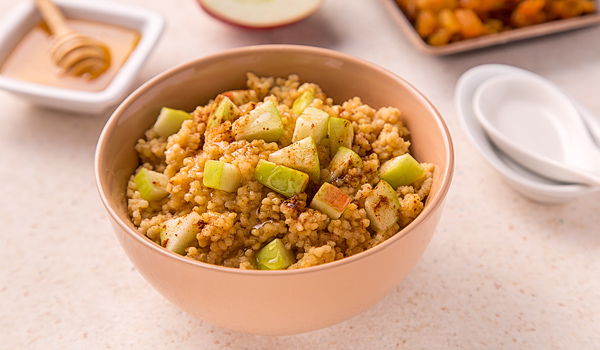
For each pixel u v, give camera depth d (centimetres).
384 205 28
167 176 30
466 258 34
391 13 45
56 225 36
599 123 38
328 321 28
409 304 32
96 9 43
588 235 35
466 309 32
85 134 40
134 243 26
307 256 27
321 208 28
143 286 33
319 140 30
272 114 29
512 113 39
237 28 45
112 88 38
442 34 43
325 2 48
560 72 43
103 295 33
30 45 43
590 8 44
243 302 26
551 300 33
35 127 40
